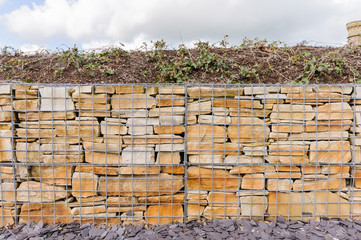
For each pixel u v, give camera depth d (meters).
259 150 2.73
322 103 2.74
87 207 2.76
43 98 2.71
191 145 2.74
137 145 2.73
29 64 4.16
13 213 2.76
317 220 2.77
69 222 2.77
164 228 2.66
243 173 2.78
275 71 3.80
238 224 2.70
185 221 2.77
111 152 2.73
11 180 2.74
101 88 2.69
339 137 2.72
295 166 2.76
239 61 4.04
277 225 2.68
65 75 3.81
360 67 3.74
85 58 4.15
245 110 2.72
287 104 2.72
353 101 2.74
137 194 2.77
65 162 2.71
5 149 2.71
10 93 2.69
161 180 2.76
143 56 4.33
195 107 2.73
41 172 2.75
